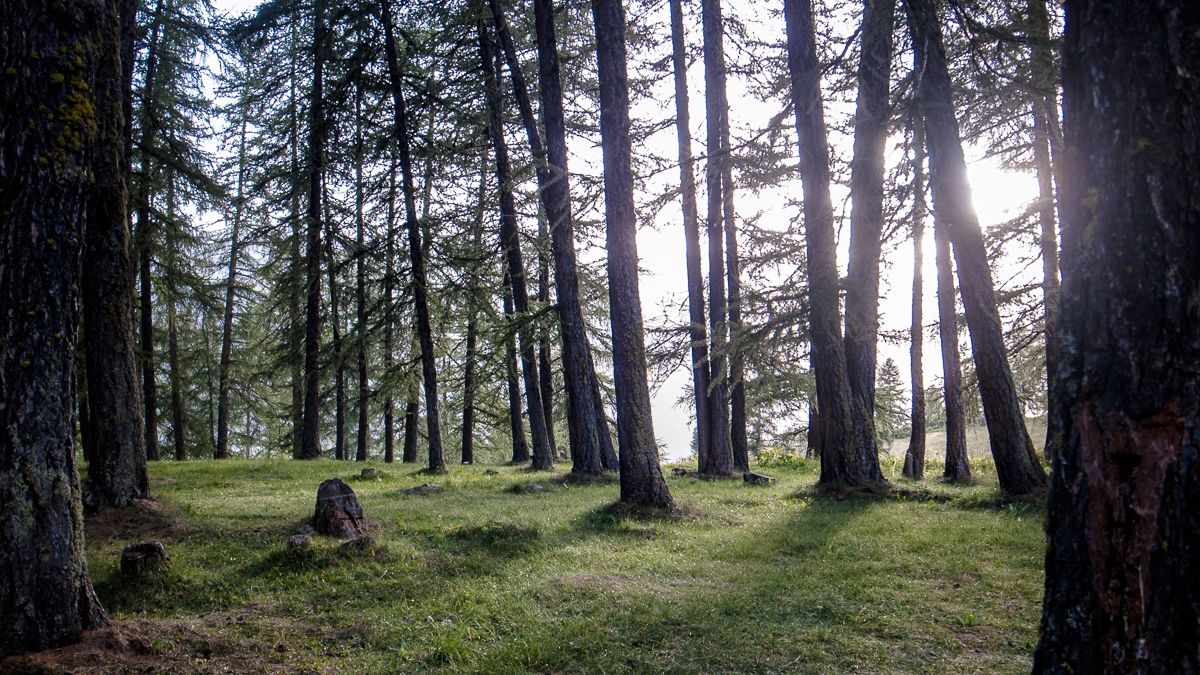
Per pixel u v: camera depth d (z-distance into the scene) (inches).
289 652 226.8
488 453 1443.2
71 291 210.2
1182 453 107.0
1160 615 107.3
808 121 519.8
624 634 233.8
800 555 338.0
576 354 667.4
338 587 288.7
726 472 707.4
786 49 601.3
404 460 1048.2
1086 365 116.5
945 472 660.7
